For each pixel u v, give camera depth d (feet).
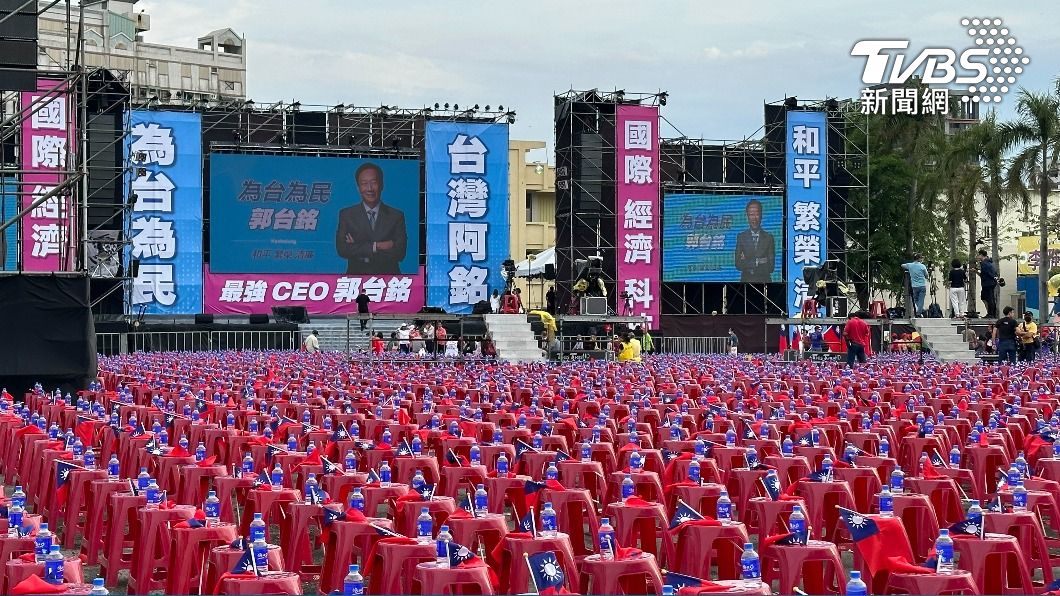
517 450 53.11
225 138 161.07
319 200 159.74
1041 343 138.31
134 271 122.42
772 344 171.42
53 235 138.72
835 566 32.01
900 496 38.88
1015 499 36.91
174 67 287.89
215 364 112.78
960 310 146.10
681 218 169.99
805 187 172.55
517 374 98.78
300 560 38.32
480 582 29.35
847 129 197.47
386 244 161.89
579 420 64.59
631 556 30.45
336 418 63.16
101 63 266.98
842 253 178.09
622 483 42.75
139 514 37.78
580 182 166.91
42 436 55.88
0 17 80.69
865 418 60.54
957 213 188.03
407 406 73.51
